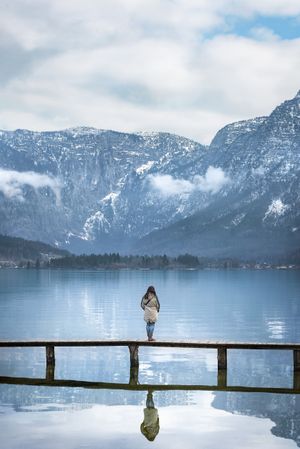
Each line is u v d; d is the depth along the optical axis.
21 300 162.88
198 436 26.55
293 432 27.23
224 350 40.66
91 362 48.19
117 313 119.75
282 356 53.22
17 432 26.94
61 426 27.92
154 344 40.56
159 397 34.44
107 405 32.19
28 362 47.81
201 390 36.75
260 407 31.97
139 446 25.09
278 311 123.62
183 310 127.94
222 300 165.75
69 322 97.81
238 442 25.73
